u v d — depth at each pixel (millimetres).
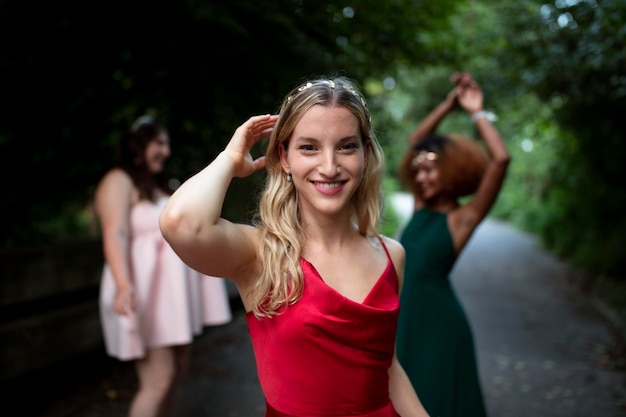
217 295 3061
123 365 4309
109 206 2660
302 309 1289
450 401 2385
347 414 1311
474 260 11836
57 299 3965
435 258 2539
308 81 1392
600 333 5859
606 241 8672
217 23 3549
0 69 4035
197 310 2889
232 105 4602
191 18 3613
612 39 4848
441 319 2479
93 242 4141
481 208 2578
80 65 4078
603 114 7367
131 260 2711
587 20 4844
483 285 8836
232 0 3584
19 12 3629
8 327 3264
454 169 2656
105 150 4785
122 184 2717
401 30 5363
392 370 1566
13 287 3354
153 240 2748
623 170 8648
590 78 6168
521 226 18969
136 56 4043
